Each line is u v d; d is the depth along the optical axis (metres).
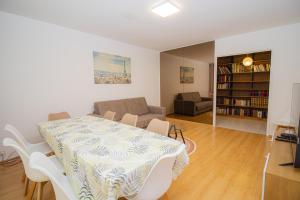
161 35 3.58
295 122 1.92
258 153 2.64
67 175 1.34
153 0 2.10
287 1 2.15
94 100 3.61
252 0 2.12
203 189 1.75
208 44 4.36
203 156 2.55
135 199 1.02
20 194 1.72
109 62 3.85
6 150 2.52
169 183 1.17
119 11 2.41
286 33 3.08
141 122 3.47
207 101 5.12
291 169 1.29
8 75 2.47
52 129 1.82
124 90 4.26
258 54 3.66
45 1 2.12
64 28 3.05
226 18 2.69
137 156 1.12
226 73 4.12
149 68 4.95
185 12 2.44
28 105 2.68
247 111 3.91
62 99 3.09
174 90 5.51
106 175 0.90
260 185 1.80
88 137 1.53
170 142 1.39
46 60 2.85
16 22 2.50
